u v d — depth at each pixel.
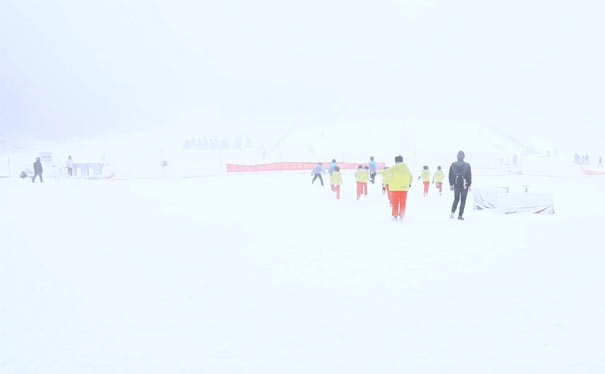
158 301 4.54
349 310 4.19
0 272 5.70
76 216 11.22
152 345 3.51
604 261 5.79
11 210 12.46
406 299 4.45
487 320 3.87
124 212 12.08
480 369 3.03
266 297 4.62
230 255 6.58
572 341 3.43
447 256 6.22
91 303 4.50
